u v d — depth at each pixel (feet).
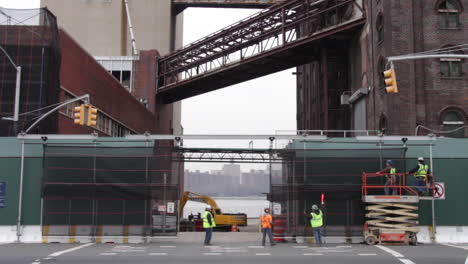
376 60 125.39
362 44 138.51
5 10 115.75
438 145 77.05
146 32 273.95
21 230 75.31
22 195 76.38
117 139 78.13
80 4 278.67
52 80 114.93
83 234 74.49
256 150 107.45
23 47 113.70
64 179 75.15
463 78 115.96
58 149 75.77
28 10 116.06
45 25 115.65
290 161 76.33
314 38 151.12
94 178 75.20
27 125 108.68
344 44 155.84
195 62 214.90
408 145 76.74
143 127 215.51
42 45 113.80
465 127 113.09
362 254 57.98
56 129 115.55
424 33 116.88
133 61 237.86
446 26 117.50
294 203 74.64
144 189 75.10
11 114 110.73
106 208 75.00
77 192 74.95
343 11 152.15
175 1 278.46
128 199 75.10
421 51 116.16
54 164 75.36
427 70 115.55
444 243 73.72
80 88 136.26
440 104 114.42
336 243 72.79
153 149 76.43
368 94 131.54
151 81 236.02
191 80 213.87
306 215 72.23
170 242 76.43
